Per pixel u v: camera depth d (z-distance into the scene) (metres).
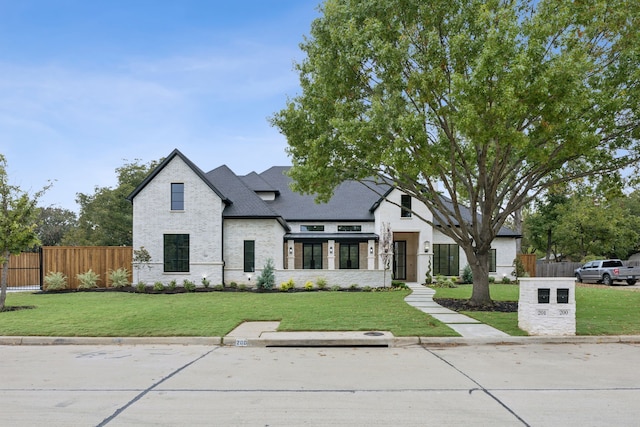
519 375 7.13
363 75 13.34
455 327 11.23
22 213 14.71
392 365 7.91
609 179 14.96
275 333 10.62
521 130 12.70
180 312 13.71
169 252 23.14
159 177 23.31
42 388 6.46
